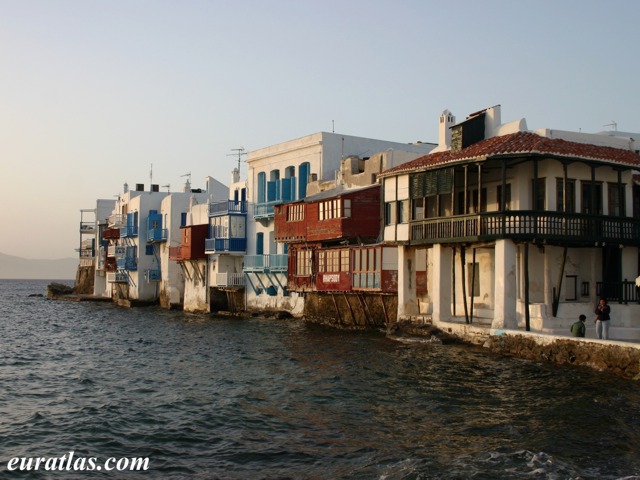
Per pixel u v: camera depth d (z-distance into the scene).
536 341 26.12
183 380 25.83
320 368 26.86
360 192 40.44
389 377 24.03
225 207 58.53
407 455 14.85
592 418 17.31
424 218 34.22
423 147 54.12
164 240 72.94
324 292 43.00
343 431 17.19
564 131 33.19
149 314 65.19
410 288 35.91
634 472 13.37
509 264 29.19
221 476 14.12
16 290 180.88
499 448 15.05
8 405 21.58
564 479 13.01
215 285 59.56
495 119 34.84
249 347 35.34
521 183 31.66
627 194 32.66
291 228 45.25
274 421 18.50
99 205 96.50
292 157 52.88
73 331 49.19
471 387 21.72
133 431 17.95
